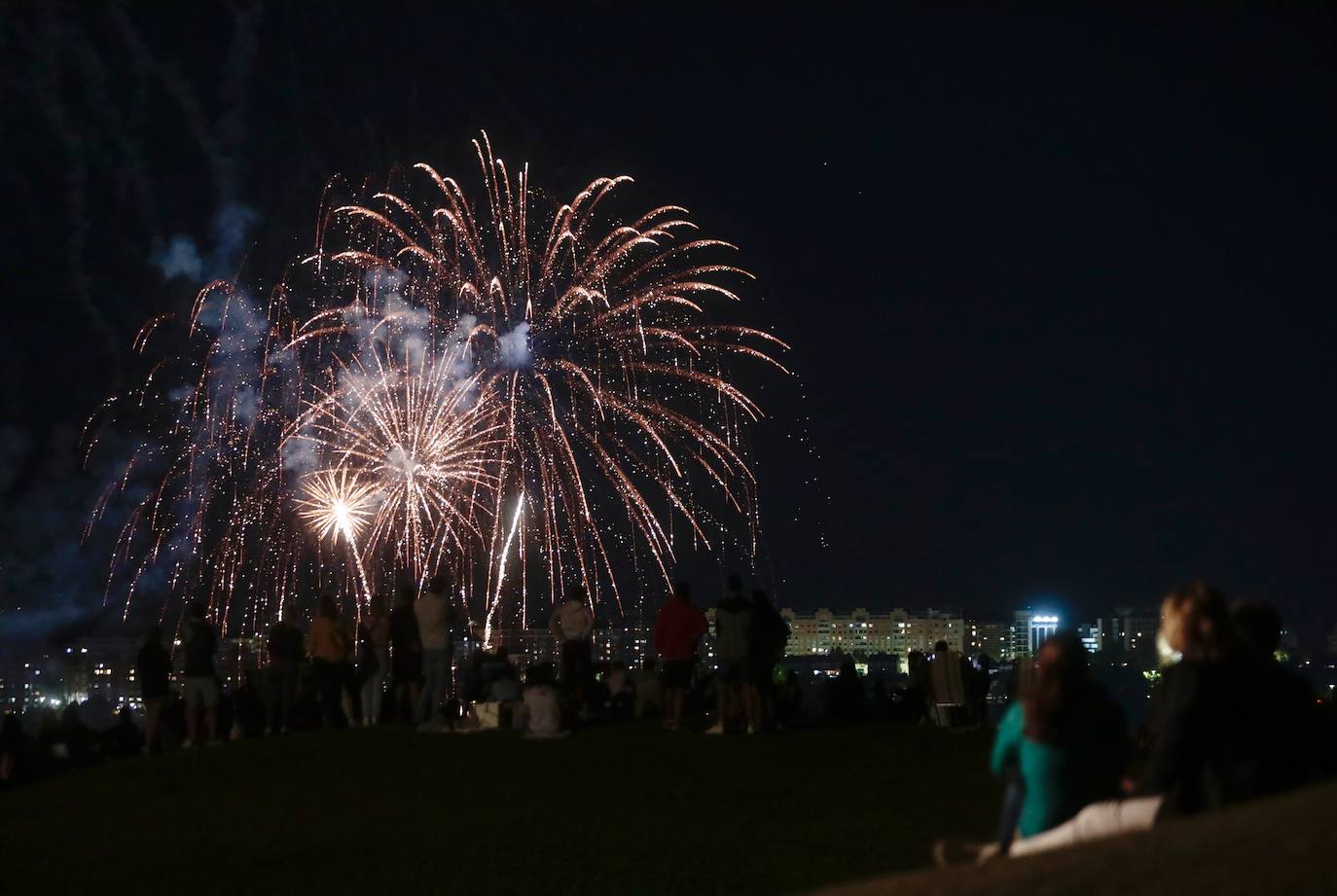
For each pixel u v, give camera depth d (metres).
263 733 25.67
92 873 15.26
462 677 27.50
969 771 18.03
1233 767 7.75
